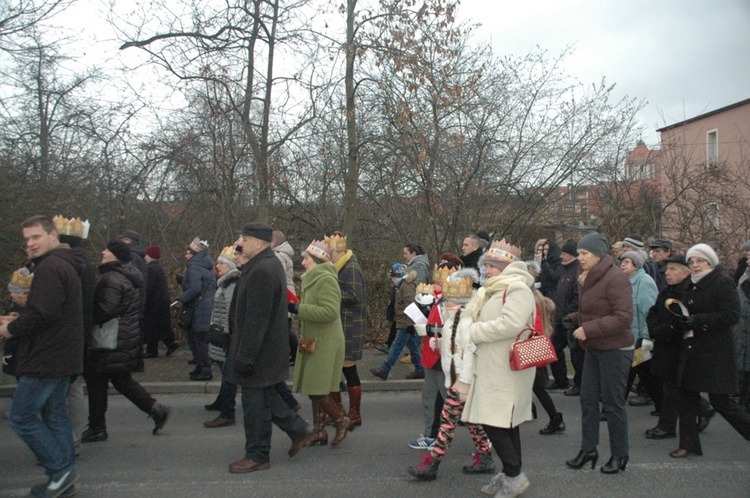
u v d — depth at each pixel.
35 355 3.91
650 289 6.30
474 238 7.36
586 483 4.48
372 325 11.02
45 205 11.88
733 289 4.88
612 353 4.62
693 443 5.07
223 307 6.11
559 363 7.62
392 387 7.76
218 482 4.48
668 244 7.56
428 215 11.92
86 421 6.16
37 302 3.85
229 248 6.32
